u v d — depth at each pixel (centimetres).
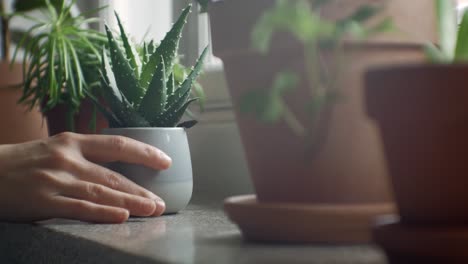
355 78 56
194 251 58
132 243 62
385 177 57
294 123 57
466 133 50
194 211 84
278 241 58
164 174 80
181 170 81
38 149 77
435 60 56
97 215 73
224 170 105
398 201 52
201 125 110
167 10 130
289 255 54
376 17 56
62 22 101
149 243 62
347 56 56
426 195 51
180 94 85
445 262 47
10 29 135
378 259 53
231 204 59
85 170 76
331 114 56
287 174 58
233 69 60
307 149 56
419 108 50
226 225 73
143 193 77
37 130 115
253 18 58
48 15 125
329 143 56
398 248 49
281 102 57
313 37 54
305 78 56
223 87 105
